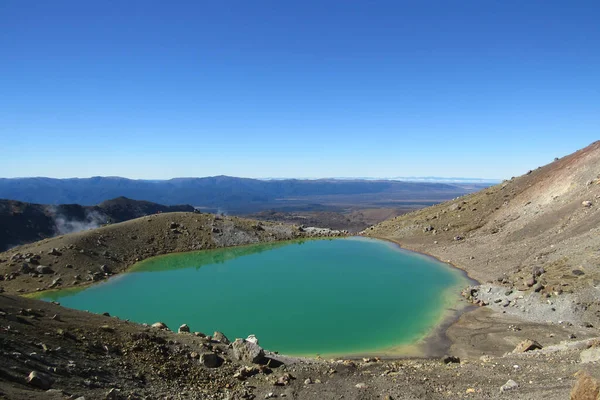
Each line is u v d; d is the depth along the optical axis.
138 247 76.50
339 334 35.69
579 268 40.16
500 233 64.69
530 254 51.59
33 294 52.84
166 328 27.80
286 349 32.72
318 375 22.22
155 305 46.53
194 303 46.78
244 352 23.88
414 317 39.50
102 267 64.31
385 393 19.28
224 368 22.08
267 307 44.25
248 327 38.16
